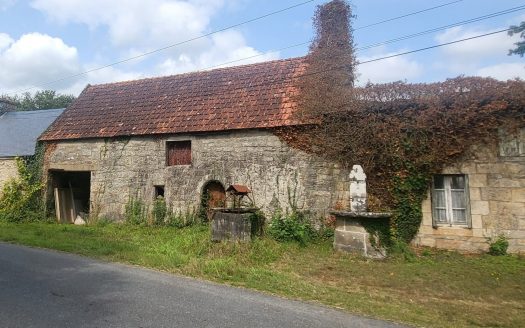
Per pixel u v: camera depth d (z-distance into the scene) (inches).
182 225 522.6
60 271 282.7
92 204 591.5
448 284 285.7
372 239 372.2
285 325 186.9
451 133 394.3
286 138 473.4
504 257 362.6
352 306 225.3
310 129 462.9
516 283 289.9
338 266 335.9
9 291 226.8
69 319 182.7
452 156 396.5
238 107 532.1
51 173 642.8
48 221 620.1
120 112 626.2
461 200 397.7
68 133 621.9
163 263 315.3
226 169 503.5
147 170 558.9
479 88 388.2
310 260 355.9
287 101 506.6
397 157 414.0
